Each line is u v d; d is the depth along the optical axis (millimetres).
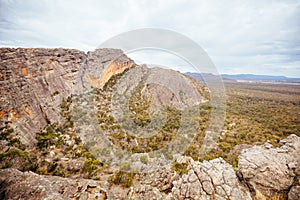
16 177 4805
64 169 8875
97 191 5074
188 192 5371
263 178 5379
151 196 5438
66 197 4520
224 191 5254
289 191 5102
